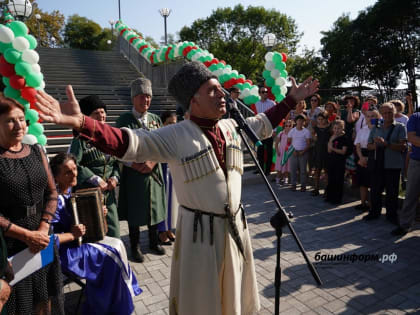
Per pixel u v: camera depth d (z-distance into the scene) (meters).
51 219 2.08
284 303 2.85
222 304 1.69
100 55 16.06
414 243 4.11
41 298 2.02
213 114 1.63
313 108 7.49
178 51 9.88
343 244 4.12
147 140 1.52
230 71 8.44
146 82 3.52
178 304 1.70
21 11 6.58
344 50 29.02
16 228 1.85
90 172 3.09
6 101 1.83
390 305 2.81
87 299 2.54
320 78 33.03
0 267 1.78
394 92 15.04
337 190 5.83
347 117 6.38
